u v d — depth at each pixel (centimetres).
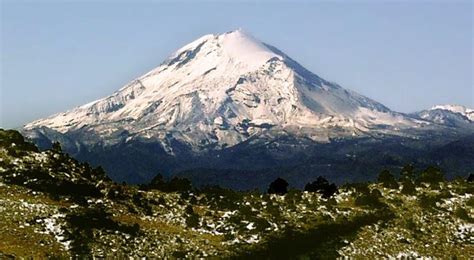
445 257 8525
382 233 9038
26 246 6862
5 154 9244
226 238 8425
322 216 9412
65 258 6838
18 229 7225
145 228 8294
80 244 7281
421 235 9094
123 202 9081
